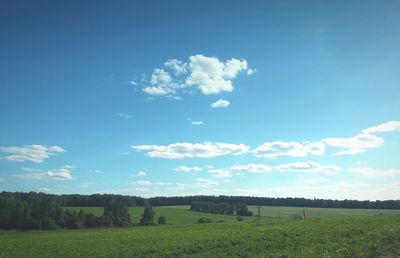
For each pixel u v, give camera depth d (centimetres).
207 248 3694
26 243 5081
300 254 2955
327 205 18888
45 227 9888
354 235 4047
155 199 19312
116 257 3438
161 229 7000
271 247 3562
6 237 6506
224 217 13012
